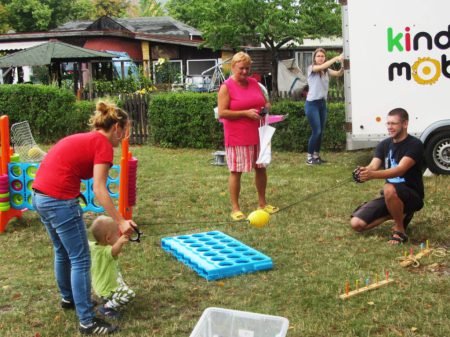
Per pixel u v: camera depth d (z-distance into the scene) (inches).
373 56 316.2
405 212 215.5
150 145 499.2
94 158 140.9
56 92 522.9
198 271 188.1
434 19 307.0
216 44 723.4
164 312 159.6
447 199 270.2
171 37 1019.3
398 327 146.5
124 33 1005.8
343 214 254.2
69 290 161.2
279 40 736.3
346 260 196.1
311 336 143.0
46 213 142.3
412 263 189.5
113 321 154.0
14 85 525.7
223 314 127.0
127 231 141.3
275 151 437.7
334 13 713.0
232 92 245.1
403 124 210.1
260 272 187.8
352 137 326.0
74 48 770.8
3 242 229.3
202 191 306.2
